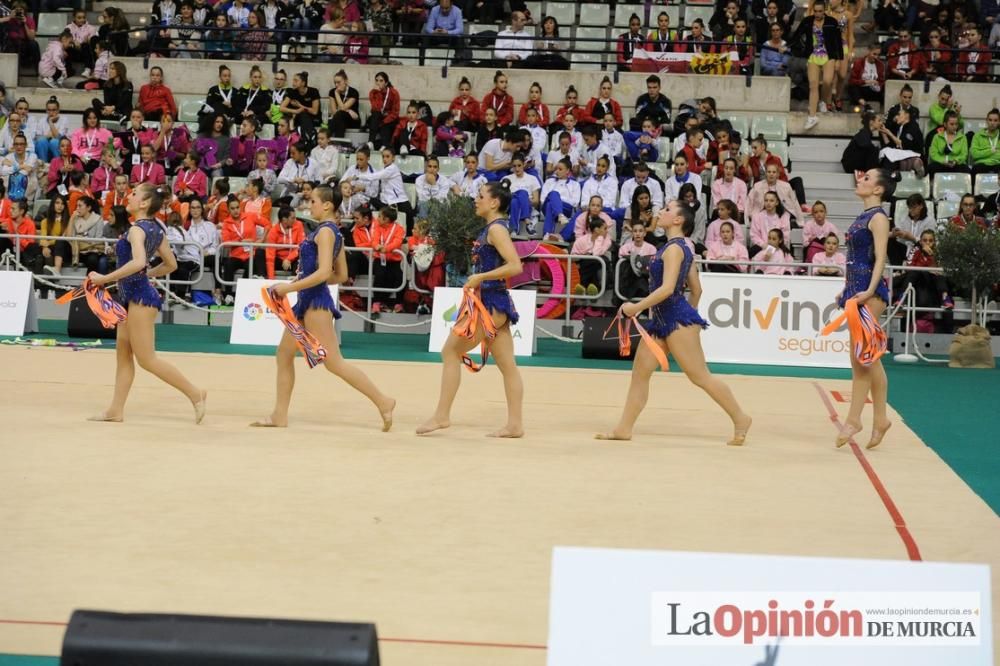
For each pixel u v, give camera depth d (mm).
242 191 19469
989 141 20922
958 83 22594
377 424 10805
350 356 15773
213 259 19297
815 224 19234
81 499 7730
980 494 8688
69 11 25297
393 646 5344
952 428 11609
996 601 6070
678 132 21609
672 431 10891
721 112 22516
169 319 19109
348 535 7066
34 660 5102
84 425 10242
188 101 22688
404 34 22031
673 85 22641
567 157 19969
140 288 10242
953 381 14961
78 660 3777
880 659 3936
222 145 20891
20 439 9562
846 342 16125
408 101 22750
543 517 7566
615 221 19547
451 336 10258
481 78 22781
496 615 5773
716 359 16219
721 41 22938
